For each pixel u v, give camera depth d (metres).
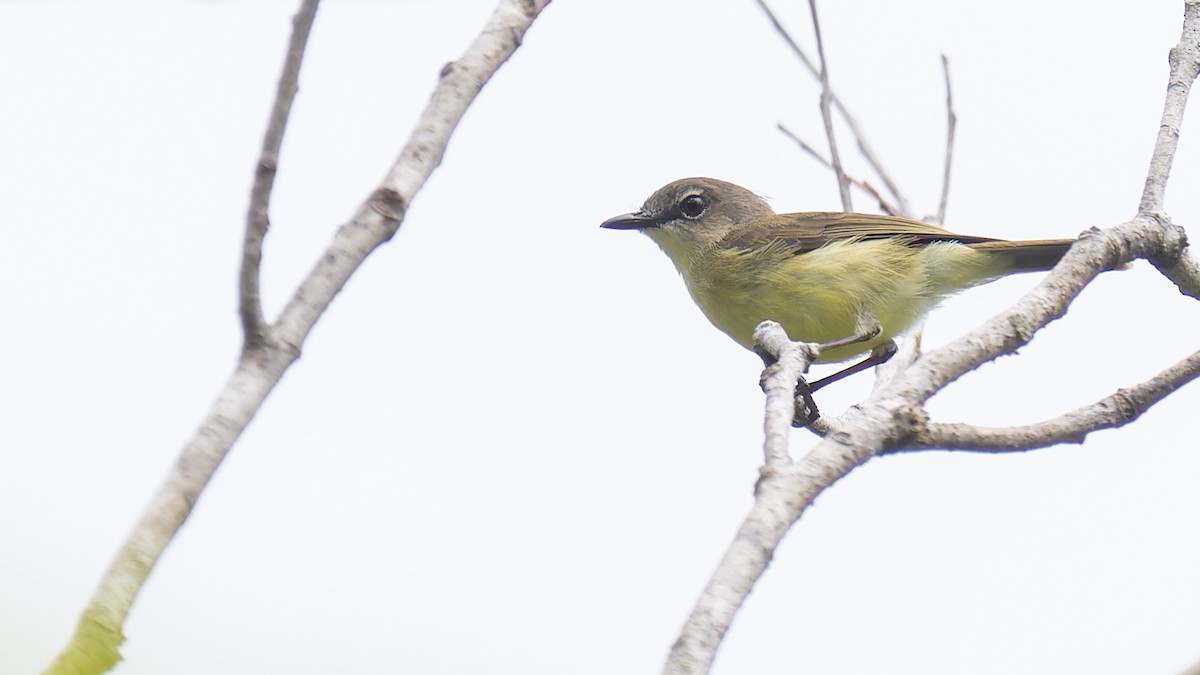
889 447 7.47
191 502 5.84
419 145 7.10
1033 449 8.41
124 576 5.54
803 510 6.68
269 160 6.11
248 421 6.11
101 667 5.36
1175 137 9.98
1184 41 10.25
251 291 6.16
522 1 7.72
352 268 6.67
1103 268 9.12
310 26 6.17
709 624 5.74
